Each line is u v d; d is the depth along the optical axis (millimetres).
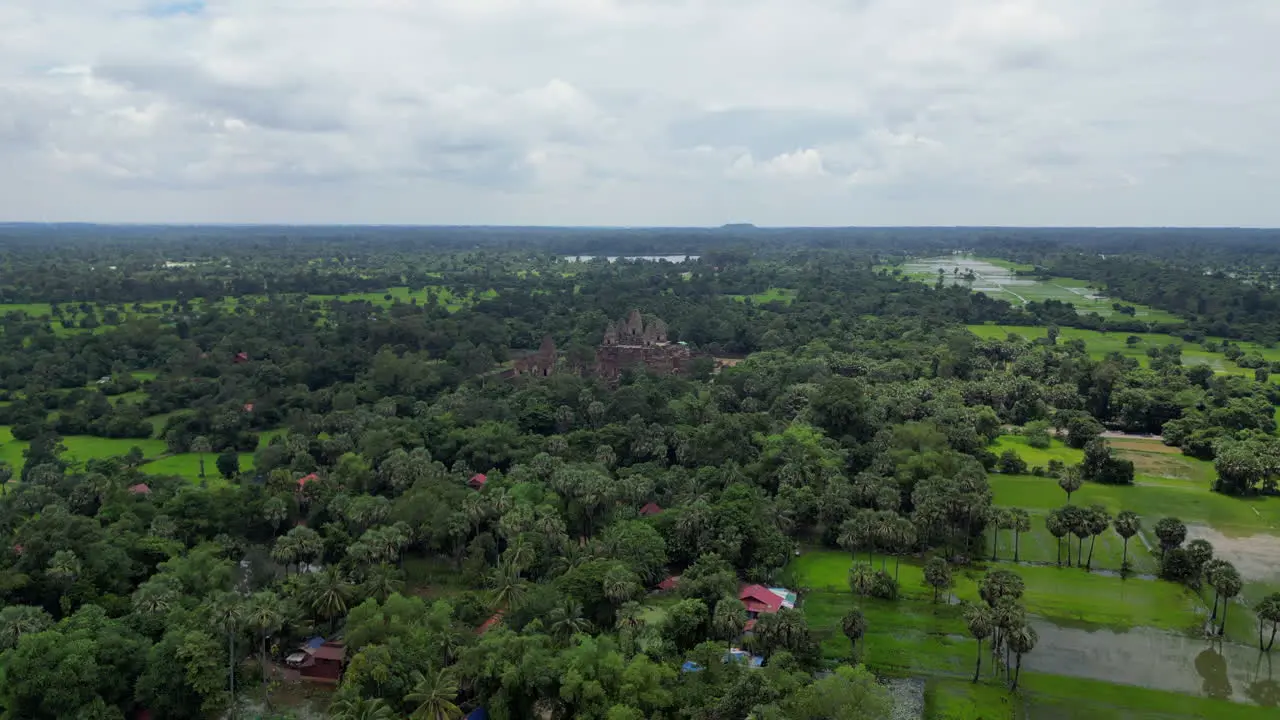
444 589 161500
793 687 114125
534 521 164500
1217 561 156250
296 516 184000
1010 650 135250
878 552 183500
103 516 167750
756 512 173250
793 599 157000
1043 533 193500
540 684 115312
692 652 127062
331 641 138500
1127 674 134875
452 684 113500
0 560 141125
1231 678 133750
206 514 172625
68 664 112250
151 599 131125
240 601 128750
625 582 137875
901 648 142625
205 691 117938
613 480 187625
